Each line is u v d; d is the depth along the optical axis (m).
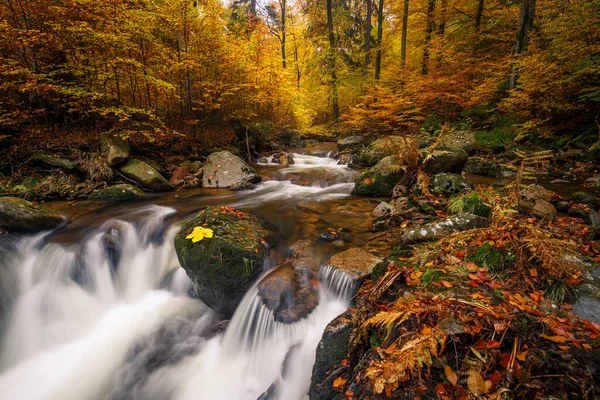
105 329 4.07
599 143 6.96
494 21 12.57
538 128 8.60
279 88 13.62
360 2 20.30
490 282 2.19
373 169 6.80
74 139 7.89
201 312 4.15
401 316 1.87
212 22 9.86
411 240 3.56
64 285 4.48
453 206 4.24
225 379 3.29
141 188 7.66
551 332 1.60
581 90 7.31
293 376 2.93
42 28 6.99
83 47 7.47
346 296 3.41
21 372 3.61
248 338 3.51
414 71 13.64
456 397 1.42
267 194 7.48
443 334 1.58
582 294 2.03
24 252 4.80
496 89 10.67
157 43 8.84
